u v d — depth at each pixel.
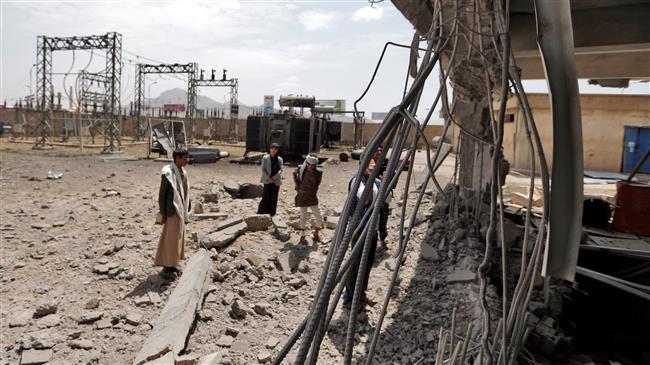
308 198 7.80
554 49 1.79
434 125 35.34
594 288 6.56
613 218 8.17
